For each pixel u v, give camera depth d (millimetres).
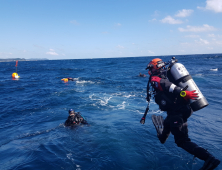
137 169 3020
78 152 3752
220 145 3652
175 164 3100
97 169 3070
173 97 2389
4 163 3486
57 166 3232
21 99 9742
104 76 20969
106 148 3859
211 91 9625
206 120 5250
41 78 19969
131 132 4688
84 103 8531
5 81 17422
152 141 4090
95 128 5238
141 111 6781
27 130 5500
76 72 27625
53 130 5371
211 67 26062
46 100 9344
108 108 7523
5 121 6426
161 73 2543
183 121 2471
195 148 2322
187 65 31641
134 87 12859
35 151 3898
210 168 2145
